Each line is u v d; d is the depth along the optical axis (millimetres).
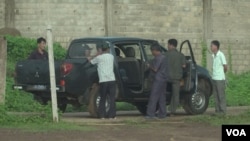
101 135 19297
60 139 18297
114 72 23906
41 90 23859
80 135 19172
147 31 38656
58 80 23141
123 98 24250
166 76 23906
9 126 20891
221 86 25234
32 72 24109
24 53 34344
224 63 25250
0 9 36250
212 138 19125
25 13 36594
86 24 37438
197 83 26062
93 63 23344
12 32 35344
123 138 18797
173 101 25156
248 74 40406
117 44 24438
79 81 23156
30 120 21781
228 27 40625
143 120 23484
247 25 41188
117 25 38031
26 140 18062
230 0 40625
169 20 39188
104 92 23266
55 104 22031
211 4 40094
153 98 23766
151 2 38688
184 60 25062
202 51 39719
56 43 36500
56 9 36969
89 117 24734
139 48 24734
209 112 27969
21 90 26125
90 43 24969
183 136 19500
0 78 23234
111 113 23500
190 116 25281
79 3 37312
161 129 21156
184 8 39500
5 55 23328
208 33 40000
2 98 23266
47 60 23891
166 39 39094
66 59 24062
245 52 41094
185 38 39500
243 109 30234
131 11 38281
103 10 37750
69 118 24062
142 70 24391
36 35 36719
